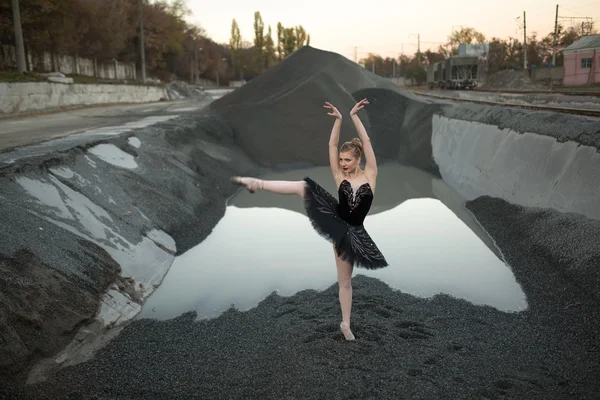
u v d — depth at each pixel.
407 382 4.53
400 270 8.63
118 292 7.21
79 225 7.99
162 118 21.33
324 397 4.31
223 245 10.44
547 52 73.62
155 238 9.70
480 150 15.88
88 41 45.84
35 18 31.50
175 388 4.89
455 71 47.53
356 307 6.58
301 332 5.80
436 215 12.84
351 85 25.00
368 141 4.89
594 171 9.41
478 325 6.29
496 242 10.23
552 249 8.80
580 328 6.22
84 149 10.93
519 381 4.79
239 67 126.81
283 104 22.80
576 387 4.78
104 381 5.08
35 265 6.20
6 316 5.18
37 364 5.14
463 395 4.39
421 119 22.61
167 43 70.25
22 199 7.48
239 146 22.02
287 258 9.48
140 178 11.76
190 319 6.86
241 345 5.88
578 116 11.90
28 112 22.98
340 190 4.76
